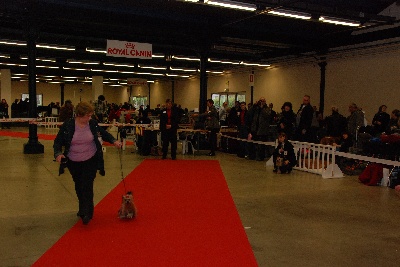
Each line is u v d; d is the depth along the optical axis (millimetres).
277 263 3961
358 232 5090
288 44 15805
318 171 9570
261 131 11797
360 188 8008
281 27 15320
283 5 10414
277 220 5551
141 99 42375
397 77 14227
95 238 4578
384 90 14758
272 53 19859
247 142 12414
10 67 27531
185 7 12539
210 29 13742
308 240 4723
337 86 16922
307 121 10367
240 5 10070
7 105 26344
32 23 12109
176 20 13258
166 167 10281
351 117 12172
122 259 3938
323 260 4090
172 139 11828
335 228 5246
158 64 23484
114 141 5230
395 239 4836
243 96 24609
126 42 13414
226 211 5957
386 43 14500
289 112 10914
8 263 3814
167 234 4773
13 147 14367
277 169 9656
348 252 4352
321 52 17250
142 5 12383
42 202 6309
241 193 7289
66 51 20734
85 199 5051
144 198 6727
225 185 8008
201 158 12328
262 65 21422
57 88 44375
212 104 13031
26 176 8570
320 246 4523
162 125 11766
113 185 7793
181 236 4707
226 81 26453
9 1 11531
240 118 12758
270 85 21766
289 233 4973
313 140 11062
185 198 6773
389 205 6594
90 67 25859
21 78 37719
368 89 15430
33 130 12586
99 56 21984
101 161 5230
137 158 12055
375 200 6945
